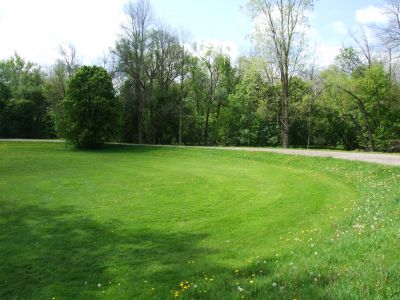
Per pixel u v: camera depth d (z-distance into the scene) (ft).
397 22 116.06
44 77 254.68
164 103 188.96
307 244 29.07
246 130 176.76
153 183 74.49
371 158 82.48
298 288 19.21
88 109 145.28
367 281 18.29
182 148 132.67
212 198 60.39
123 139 190.19
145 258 33.88
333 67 173.58
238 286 21.06
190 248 36.47
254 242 37.27
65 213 50.75
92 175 84.69
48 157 121.08
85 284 28.35
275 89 139.74
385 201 38.73
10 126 213.87
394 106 147.02
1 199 59.26
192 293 21.84
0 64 268.62
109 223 46.03
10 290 27.81
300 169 85.25
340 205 48.06
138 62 177.27
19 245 37.83
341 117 162.71
